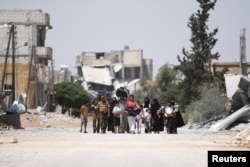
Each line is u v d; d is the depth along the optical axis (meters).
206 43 145.12
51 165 29.98
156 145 43.31
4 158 33.56
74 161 31.44
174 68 146.62
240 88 93.12
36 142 46.72
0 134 59.81
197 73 143.25
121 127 66.75
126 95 67.25
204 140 50.62
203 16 145.00
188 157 33.31
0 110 102.38
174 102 66.94
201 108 106.31
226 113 98.88
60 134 60.66
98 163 30.47
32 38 158.62
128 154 35.03
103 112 65.69
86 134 60.56
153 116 68.00
